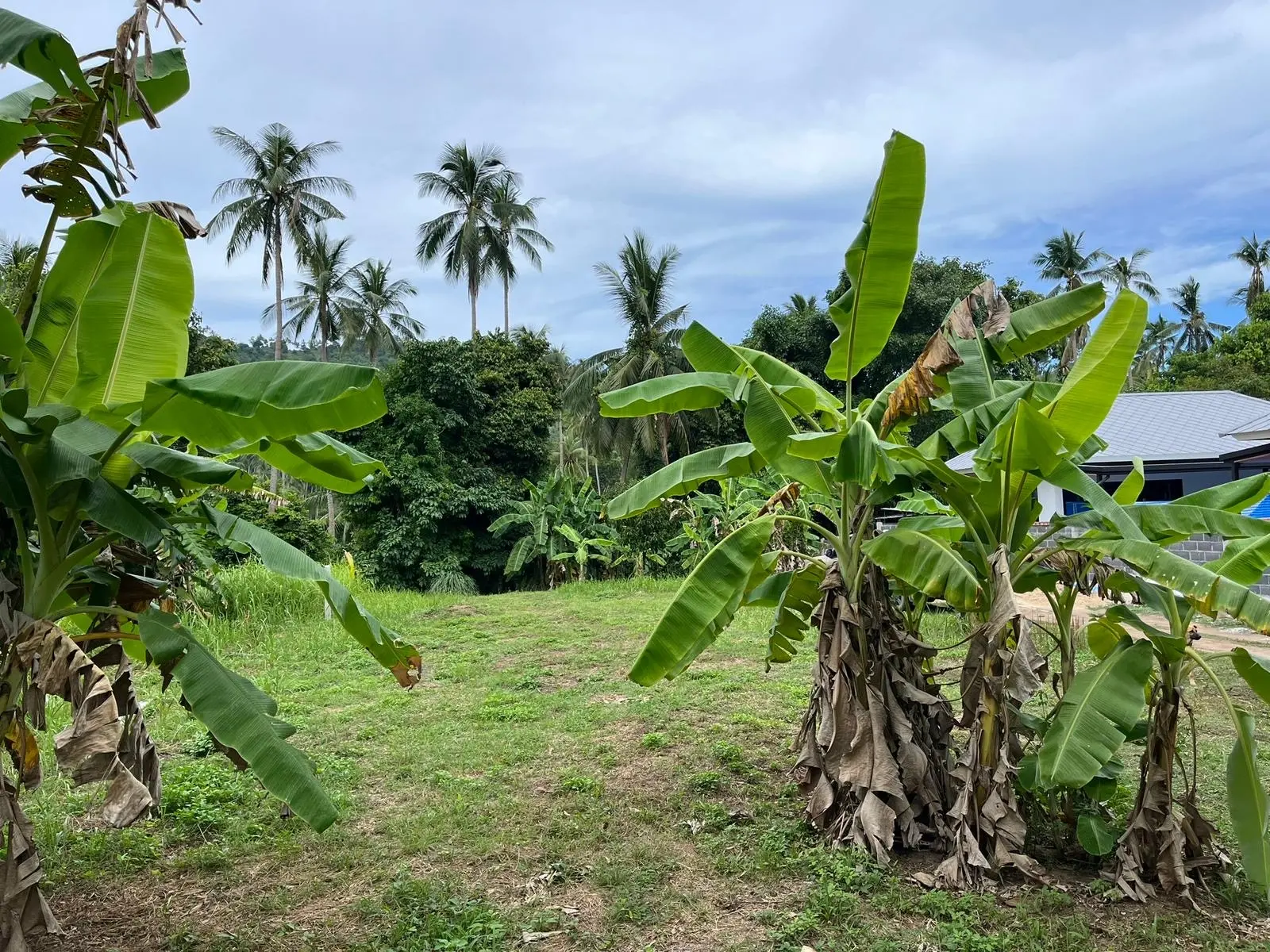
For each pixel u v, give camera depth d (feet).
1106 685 12.95
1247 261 156.87
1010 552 14.39
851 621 15.20
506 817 16.90
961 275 87.30
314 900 13.67
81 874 14.43
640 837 15.90
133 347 11.76
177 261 11.77
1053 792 14.99
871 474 12.94
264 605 41.86
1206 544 44.80
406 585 74.64
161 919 13.03
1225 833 15.65
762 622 41.55
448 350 79.36
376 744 22.12
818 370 89.97
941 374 13.21
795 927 12.39
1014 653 12.71
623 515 17.97
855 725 15.12
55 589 11.43
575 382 94.43
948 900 13.09
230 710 11.10
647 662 14.56
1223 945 11.78
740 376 16.21
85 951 12.08
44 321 11.58
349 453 14.14
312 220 117.60
